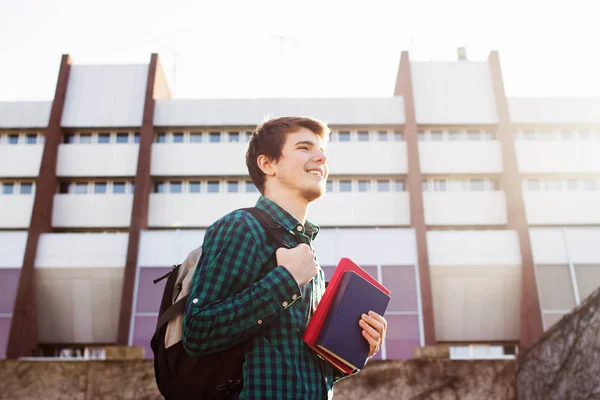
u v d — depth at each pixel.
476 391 12.66
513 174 34.16
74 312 32.19
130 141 36.12
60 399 12.57
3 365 12.74
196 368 1.68
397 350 29.69
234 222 1.79
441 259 32.12
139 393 12.61
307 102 36.53
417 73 37.25
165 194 34.62
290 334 1.71
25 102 36.53
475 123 36.16
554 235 32.78
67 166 34.91
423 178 35.72
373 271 31.48
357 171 35.16
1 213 34.31
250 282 1.71
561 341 10.38
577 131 36.50
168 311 1.80
